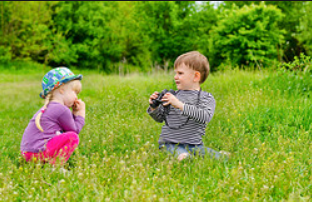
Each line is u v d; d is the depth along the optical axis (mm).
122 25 31312
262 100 5500
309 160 2973
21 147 3285
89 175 2658
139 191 2234
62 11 29156
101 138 3857
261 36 20516
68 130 3426
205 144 3816
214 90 7004
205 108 3604
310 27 20750
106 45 30266
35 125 3268
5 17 24953
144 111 5723
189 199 2303
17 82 14586
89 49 29328
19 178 2619
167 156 3119
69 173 2775
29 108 7672
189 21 28328
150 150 3146
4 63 24078
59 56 27172
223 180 2646
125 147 3506
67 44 28047
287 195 2393
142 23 29297
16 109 7484
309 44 20391
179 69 3701
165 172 2877
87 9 29625
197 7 29188
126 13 33656
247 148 3230
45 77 3387
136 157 2984
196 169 2889
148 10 29125
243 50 20938
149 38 29672
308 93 6195
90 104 6809
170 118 3666
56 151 3150
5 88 11930
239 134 3850
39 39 25859
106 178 2641
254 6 21234
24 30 25281
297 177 2662
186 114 3400
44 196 2398
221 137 3863
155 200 2174
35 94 10312
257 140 3533
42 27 25656
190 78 3664
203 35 28312
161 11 28750
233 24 21438
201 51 27844
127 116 5172
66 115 3338
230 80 8320
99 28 29172
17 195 2330
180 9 29188
